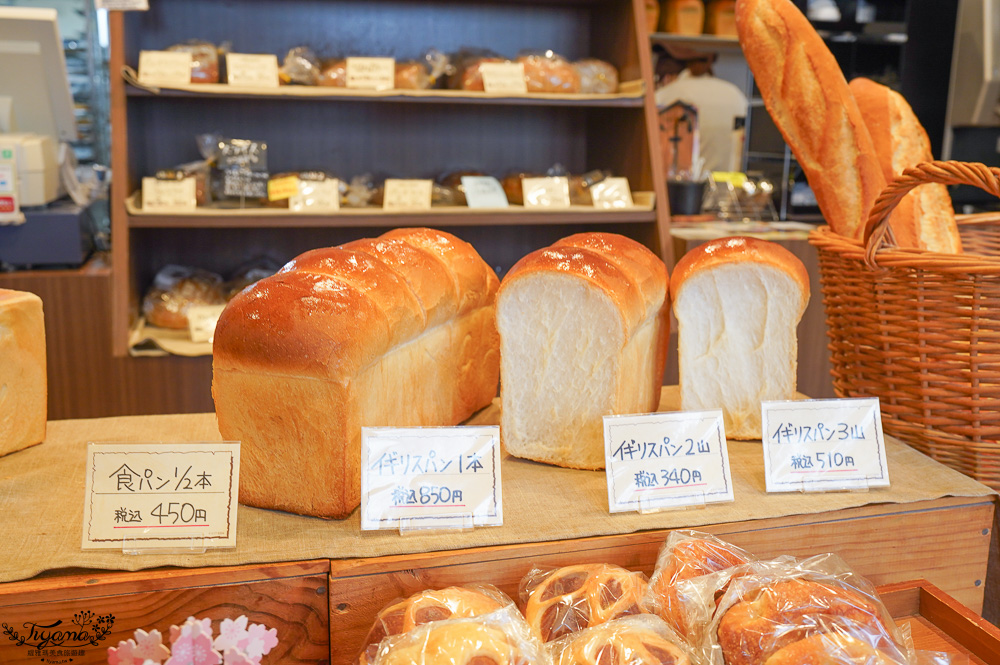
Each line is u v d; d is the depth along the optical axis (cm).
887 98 146
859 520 95
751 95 344
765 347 112
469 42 268
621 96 235
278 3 252
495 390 134
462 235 277
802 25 131
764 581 79
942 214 139
